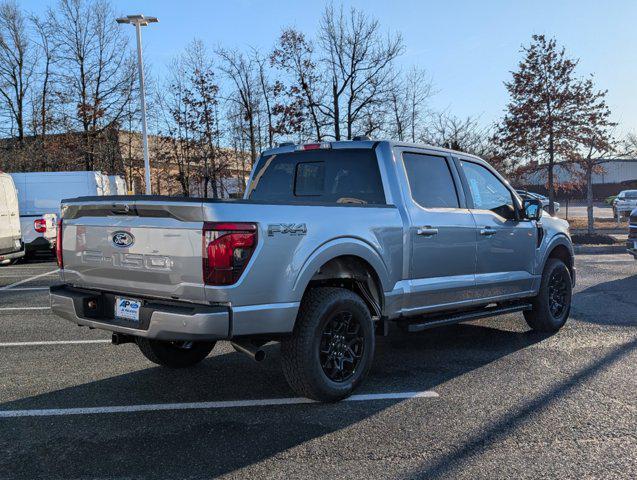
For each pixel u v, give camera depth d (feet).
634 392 15.11
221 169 95.14
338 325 14.61
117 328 13.60
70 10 94.02
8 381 16.46
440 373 17.06
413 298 16.53
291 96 79.66
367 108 78.64
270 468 10.96
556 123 65.10
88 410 14.07
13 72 105.40
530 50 65.16
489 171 20.39
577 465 11.05
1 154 97.81
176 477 10.62
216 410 14.06
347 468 10.96
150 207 13.03
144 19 72.28
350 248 14.55
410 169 17.26
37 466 11.07
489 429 12.78
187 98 93.61
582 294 30.91
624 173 197.57
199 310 12.25
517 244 20.22
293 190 18.84
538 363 17.97
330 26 76.54
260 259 12.67
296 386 14.05
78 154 98.94
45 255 58.80
